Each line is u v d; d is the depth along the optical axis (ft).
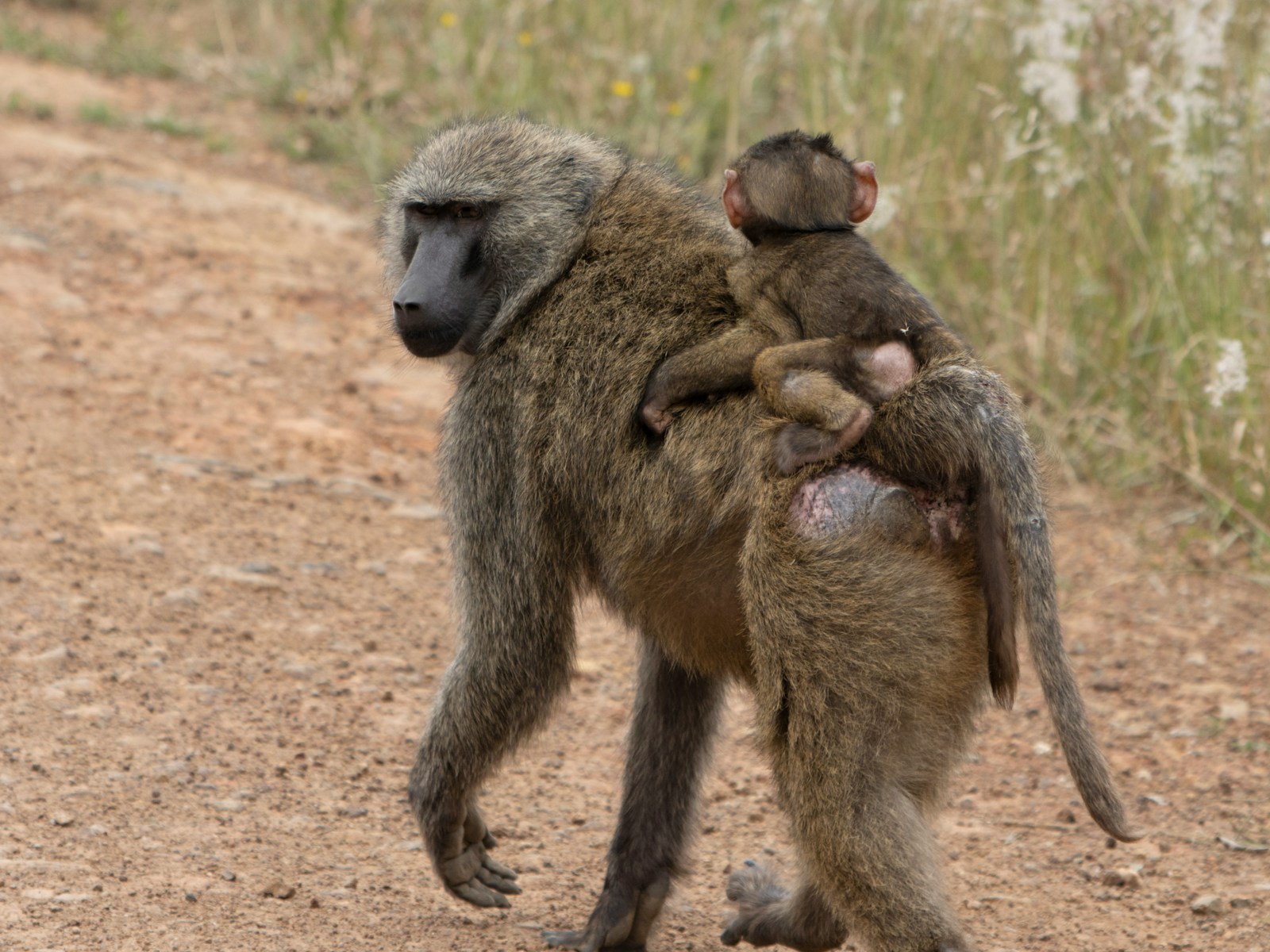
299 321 56.08
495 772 25.94
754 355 23.03
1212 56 47.21
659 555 23.88
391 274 28.53
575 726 35.29
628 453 24.11
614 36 74.59
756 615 22.27
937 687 21.81
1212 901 28.50
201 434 46.98
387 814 30.27
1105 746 35.04
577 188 26.58
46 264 56.29
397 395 52.54
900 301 22.65
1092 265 51.39
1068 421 49.57
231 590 38.60
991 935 27.35
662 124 69.41
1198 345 47.55
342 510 44.14
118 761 30.48
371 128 74.13
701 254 25.25
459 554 25.99
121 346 51.78
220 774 30.66
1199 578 43.65
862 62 60.90
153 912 24.94
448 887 26.20
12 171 64.18
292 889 26.35
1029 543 21.11
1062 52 49.67
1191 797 32.99
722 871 30.14
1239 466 45.80
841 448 21.72
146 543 40.09
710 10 75.56
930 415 21.81
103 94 77.77
